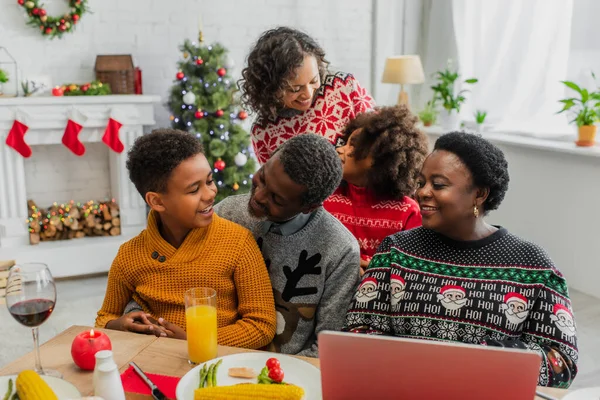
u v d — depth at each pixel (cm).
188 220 140
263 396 103
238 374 115
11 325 314
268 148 217
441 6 497
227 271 145
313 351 146
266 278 147
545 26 403
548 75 401
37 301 115
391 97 525
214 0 450
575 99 346
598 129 362
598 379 254
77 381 115
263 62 191
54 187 425
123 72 401
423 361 87
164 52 442
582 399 106
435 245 136
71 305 344
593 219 343
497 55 444
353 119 176
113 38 426
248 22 464
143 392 111
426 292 132
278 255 150
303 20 484
